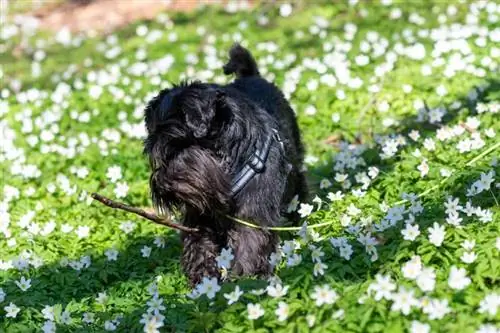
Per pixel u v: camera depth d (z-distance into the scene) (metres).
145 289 2.28
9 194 2.91
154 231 2.60
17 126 3.57
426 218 2.21
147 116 2.25
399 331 1.86
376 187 2.48
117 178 2.85
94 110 3.60
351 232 2.19
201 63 4.17
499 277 1.96
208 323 1.99
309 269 2.06
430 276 1.93
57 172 3.12
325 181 2.61
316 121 3.17
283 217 2.35
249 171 2.25
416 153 2.53
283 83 3.48
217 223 2.30
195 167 2.18
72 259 2.46
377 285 1.91
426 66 3.26
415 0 4.48
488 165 2.38
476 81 3.14
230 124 2.24
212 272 2.29
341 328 1.89
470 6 4.08
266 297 2.05
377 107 3.14
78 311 2.22
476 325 1.85
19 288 2.33
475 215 2.18
